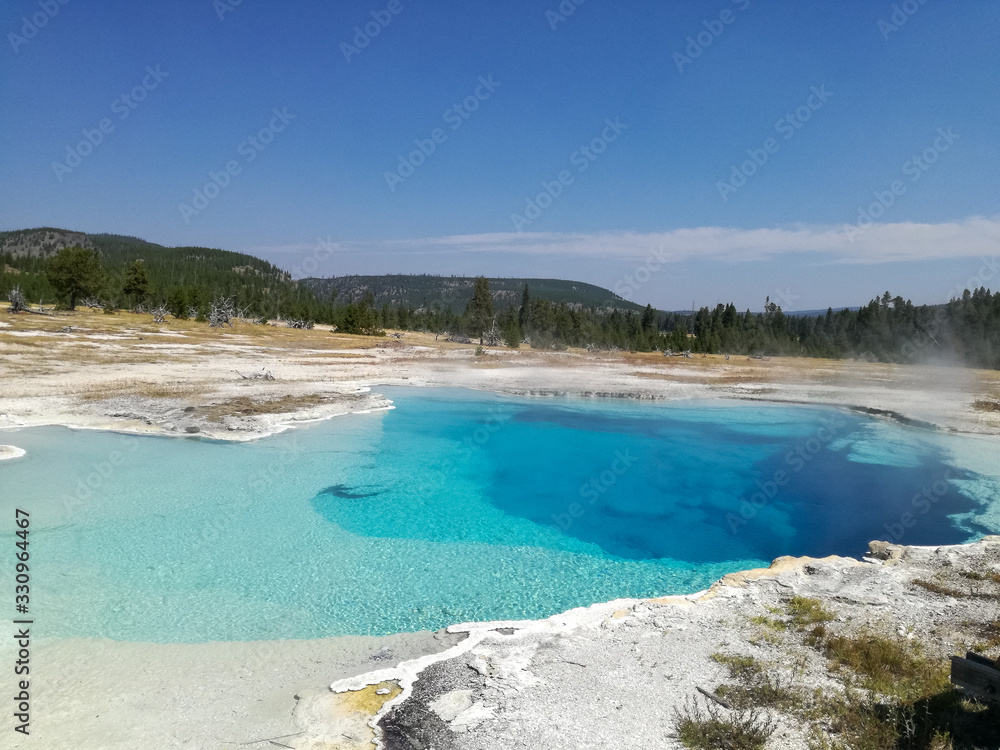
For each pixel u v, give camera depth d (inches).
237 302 4106.8
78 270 3129.9
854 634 350.0
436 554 570.9
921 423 1144.2
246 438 904.3
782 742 252.1
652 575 545.0
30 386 1141.1
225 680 324.8
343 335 3395.7
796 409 1347.2
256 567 519.2
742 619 376.5
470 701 289.0
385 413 1175.6
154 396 1115.9
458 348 2891.2
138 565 509.7
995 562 478.6
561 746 252.1
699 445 1039.6
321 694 301.4
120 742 263.4
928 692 285.1
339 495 715.4
